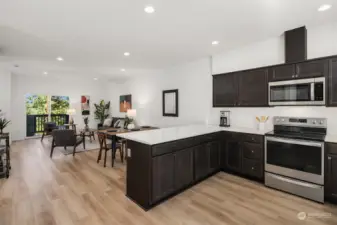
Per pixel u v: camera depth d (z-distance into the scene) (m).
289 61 2.94
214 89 4.16
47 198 2.63
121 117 7.85
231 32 2.90
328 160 2.45
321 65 2.71
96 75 6.88
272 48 3.25
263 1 2.03
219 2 2.04
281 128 3.30
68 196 2.69
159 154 2.47
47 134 6.95
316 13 2.33
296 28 2.82
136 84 6.93
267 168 3.00
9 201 2.53
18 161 4.32
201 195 2.74
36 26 2.59
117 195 2.74
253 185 3.08
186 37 3.08
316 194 2.52
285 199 2.61
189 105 4.83
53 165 4.05
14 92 6.81
